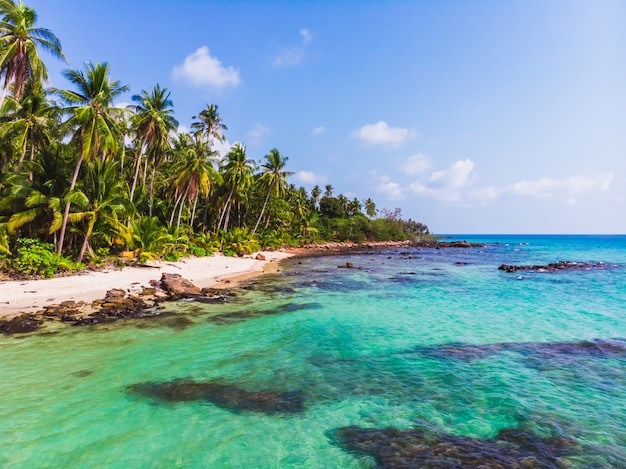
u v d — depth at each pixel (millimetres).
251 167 52094
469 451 6375
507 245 112188
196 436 6805
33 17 24438
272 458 6172
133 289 20875
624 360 11109
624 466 5945
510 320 16250
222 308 18000
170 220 46125
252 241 53562
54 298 17609
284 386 9156
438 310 18266
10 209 23953
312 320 15938
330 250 73438
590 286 26812
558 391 8883
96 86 24500
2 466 5777
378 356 11492
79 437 6668
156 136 35188
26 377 9281
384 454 6293
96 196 25703
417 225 149625
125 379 9344
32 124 25094
